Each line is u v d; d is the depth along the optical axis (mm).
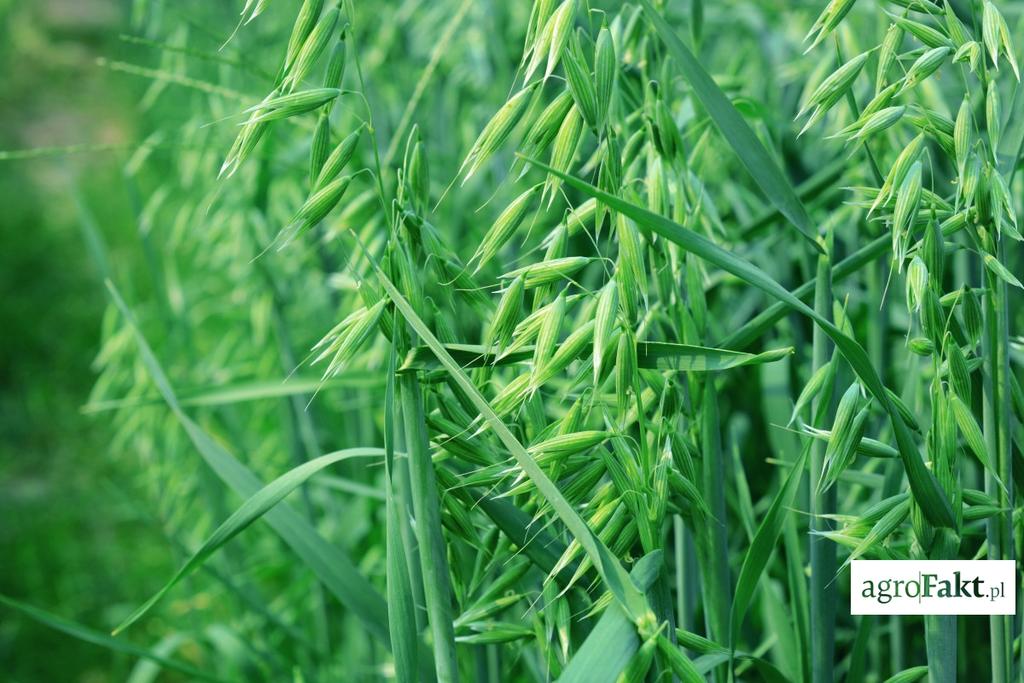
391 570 543
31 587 1417
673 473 549
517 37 983
